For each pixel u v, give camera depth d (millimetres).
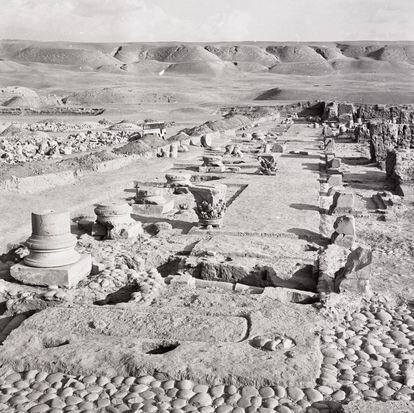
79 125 53750
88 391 7152
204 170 28516
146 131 44719
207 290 10906
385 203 21016
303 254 12977
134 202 19781
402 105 61438
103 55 178750
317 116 72250
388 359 8148
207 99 93188
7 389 7254
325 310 9477
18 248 14148
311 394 6977
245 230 15672
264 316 9008
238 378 7219
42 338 8414
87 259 12047
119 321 8828
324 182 25734
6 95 81188
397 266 13609
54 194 22094
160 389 7125
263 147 37875
